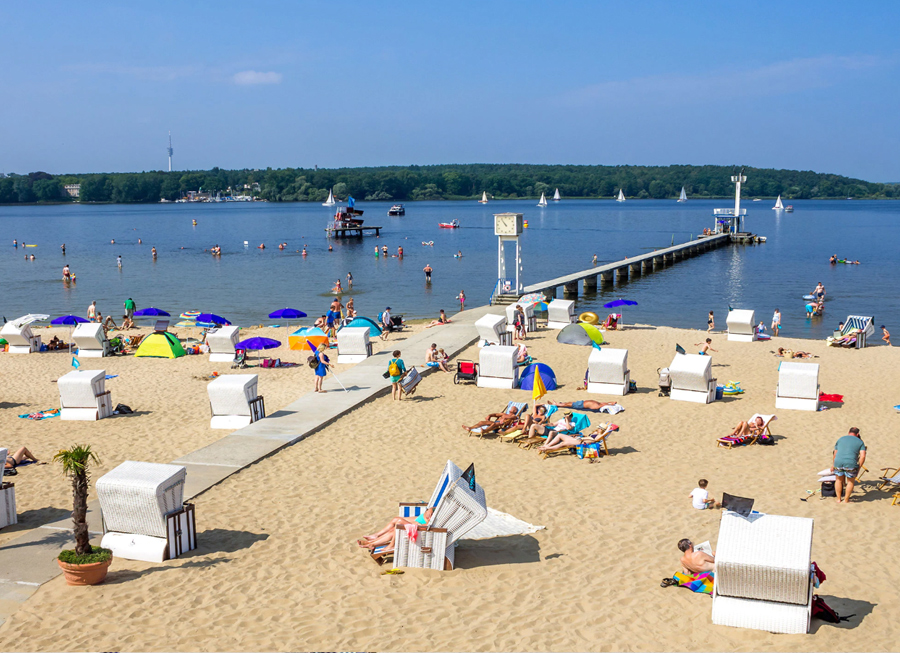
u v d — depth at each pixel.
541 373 22.81
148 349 29.53
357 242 101.69
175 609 9.40
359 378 23.95
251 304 48.22
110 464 15.97
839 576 10.40
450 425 18.88
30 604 9.51
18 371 26.84
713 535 11.84
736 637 8.68
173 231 129.38
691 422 19.22
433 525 10.55
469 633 8.85
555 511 12.99
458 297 51.12
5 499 12.22
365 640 8.70
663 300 50.41
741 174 102.75
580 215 194.62
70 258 80.00
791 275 63.75
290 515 12.73
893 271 65.75
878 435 17.97
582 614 9.31
